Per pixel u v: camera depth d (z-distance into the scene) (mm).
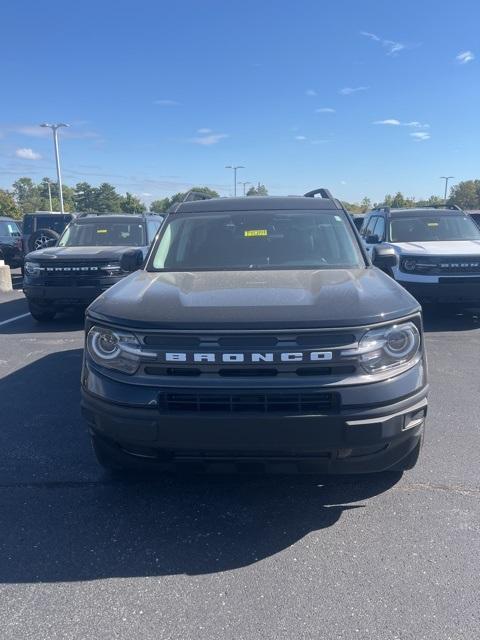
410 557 3166
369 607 2787
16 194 135375
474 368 6703
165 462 3420
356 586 2941
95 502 3803
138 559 3195
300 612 2764
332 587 2938
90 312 3508
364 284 3816
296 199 5516
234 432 3113
